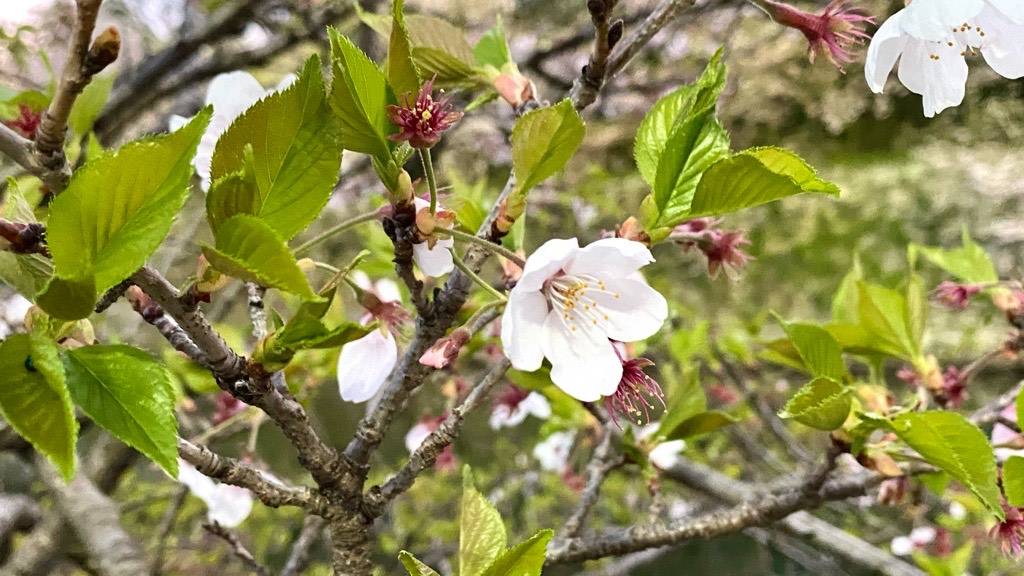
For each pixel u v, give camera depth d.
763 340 0.36
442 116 0.23
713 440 0.80
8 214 0.22
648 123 0.27
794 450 0.60
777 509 0.32
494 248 0.24
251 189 0.21
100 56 0.19
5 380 0.19
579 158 1.19
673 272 1.12
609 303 0.26
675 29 1.07
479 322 0.29
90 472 0.58
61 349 0.20
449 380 0.41
